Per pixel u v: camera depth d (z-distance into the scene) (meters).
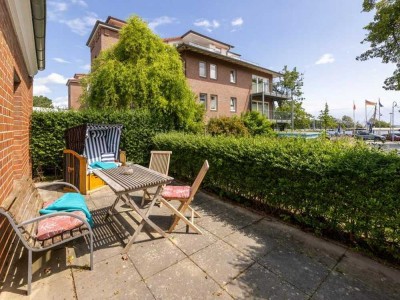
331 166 3.09
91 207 4.59
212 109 18.56
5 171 2.74
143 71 10.00
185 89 11.05
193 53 16.98
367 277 2.45
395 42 9.80
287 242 3.21
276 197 3.94
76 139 6.21
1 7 2.63
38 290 2.22
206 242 3.21
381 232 2.71
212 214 4.27
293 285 2.32
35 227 2.66
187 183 6.75
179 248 3.04
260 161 4.12
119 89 9.89
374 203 2.69
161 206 4.68
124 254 2.89
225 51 26.09
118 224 3.78
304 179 3.51
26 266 2.59
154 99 10.05
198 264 2.69
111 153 7.32
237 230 3.59
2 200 2.52
